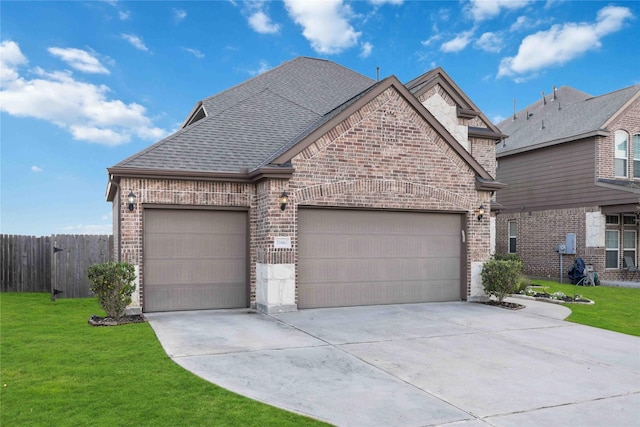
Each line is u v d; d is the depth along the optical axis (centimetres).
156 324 940
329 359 710
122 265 970
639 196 1752
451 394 576
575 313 1168
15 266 1484
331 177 1138
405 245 1248
